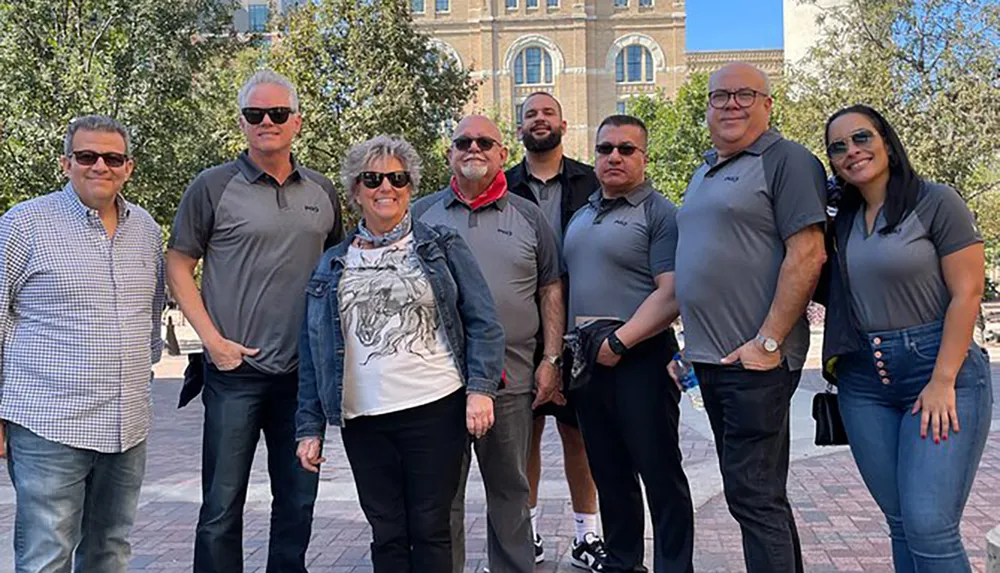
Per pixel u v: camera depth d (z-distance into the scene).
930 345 3.26
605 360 4.16
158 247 3.90
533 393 4.43
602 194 4.50
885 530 5.63
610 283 4.31
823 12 29.64
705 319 3.71
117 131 3.62
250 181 4.09
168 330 22.27
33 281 3.53
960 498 3.18
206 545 4.02
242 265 4.06
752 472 3.61
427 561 3.53
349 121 24.81
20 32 22.73
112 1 23.52
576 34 62.78
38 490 3.51
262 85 4.06
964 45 21.73
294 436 4.19
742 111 3.63
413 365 3.50
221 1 27.81
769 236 3.59
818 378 14.11
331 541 5.61
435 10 63.44
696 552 5.21
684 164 39.75
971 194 23.50
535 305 4.42
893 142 3.31
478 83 29.86
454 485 3.59
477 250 4.29
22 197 22.00
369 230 3.68
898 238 3.26
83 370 3.54
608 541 4.57
